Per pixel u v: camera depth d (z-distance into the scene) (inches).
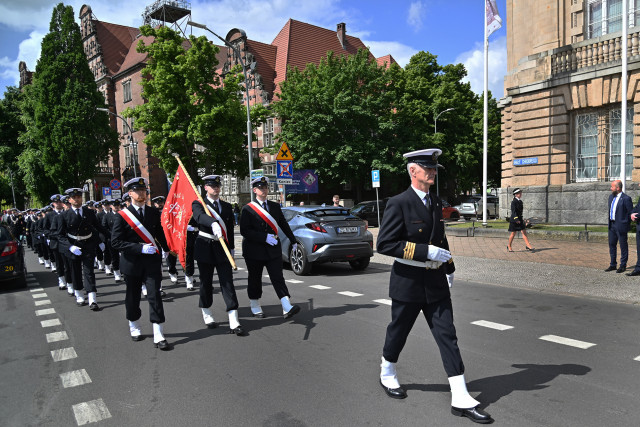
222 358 193.2
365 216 1009.5
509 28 807.1
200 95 1087.6
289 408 143.3
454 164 1513.3
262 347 205.9
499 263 428.8
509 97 799.7
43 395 162.6
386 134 1306.6
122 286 400.5
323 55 1684.3
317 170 1240.2
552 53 718.5
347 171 1233.4
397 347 146.9
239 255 622.2
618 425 126.0
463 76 1688.0
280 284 252.8
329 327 234.8
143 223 217.5
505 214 800.9
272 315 266.2
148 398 155.4
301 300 304.8
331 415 137.5
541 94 734.5
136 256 216.4
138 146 1951.3
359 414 137.6
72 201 306.5
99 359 199.6
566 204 709.3
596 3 689.0
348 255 401.1
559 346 194.9
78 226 306.8
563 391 148.8
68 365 193.6
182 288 375.6
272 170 1528.1
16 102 2057.1
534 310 259.8
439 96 1439.5
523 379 159.6
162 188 1935.3
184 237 245.8
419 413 137.0
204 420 137.4
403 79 1443.2
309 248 398.6
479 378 161.5
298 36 1656.0
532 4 752.3
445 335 136.7
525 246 529.0
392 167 1236.5
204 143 1100.5
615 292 294.8
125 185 221.5
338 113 1197.1
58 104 1534.2
